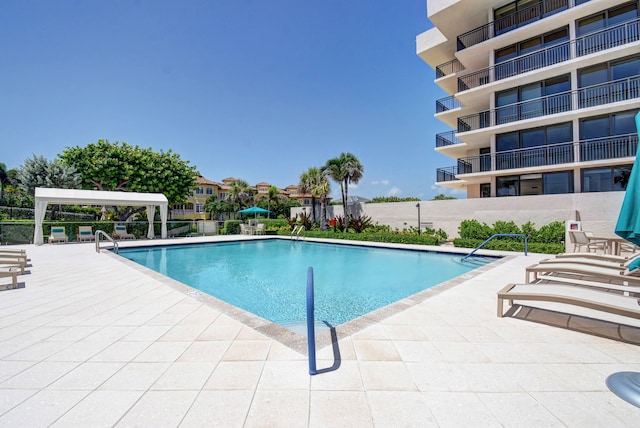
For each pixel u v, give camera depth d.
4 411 1.95
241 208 41.72
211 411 1.93
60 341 3.14
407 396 2.10
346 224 20.44
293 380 2.31
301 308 5.72
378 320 3.72
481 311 4.11
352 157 21.36
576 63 13.57
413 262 10.90
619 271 4.83
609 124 13.41
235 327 3.51
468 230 14.10
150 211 18.72
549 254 10.74
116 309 4.27
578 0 13.91
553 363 2.62
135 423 1.82
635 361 2.66
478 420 1.84
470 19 17.12
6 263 6.88
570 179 14.45
